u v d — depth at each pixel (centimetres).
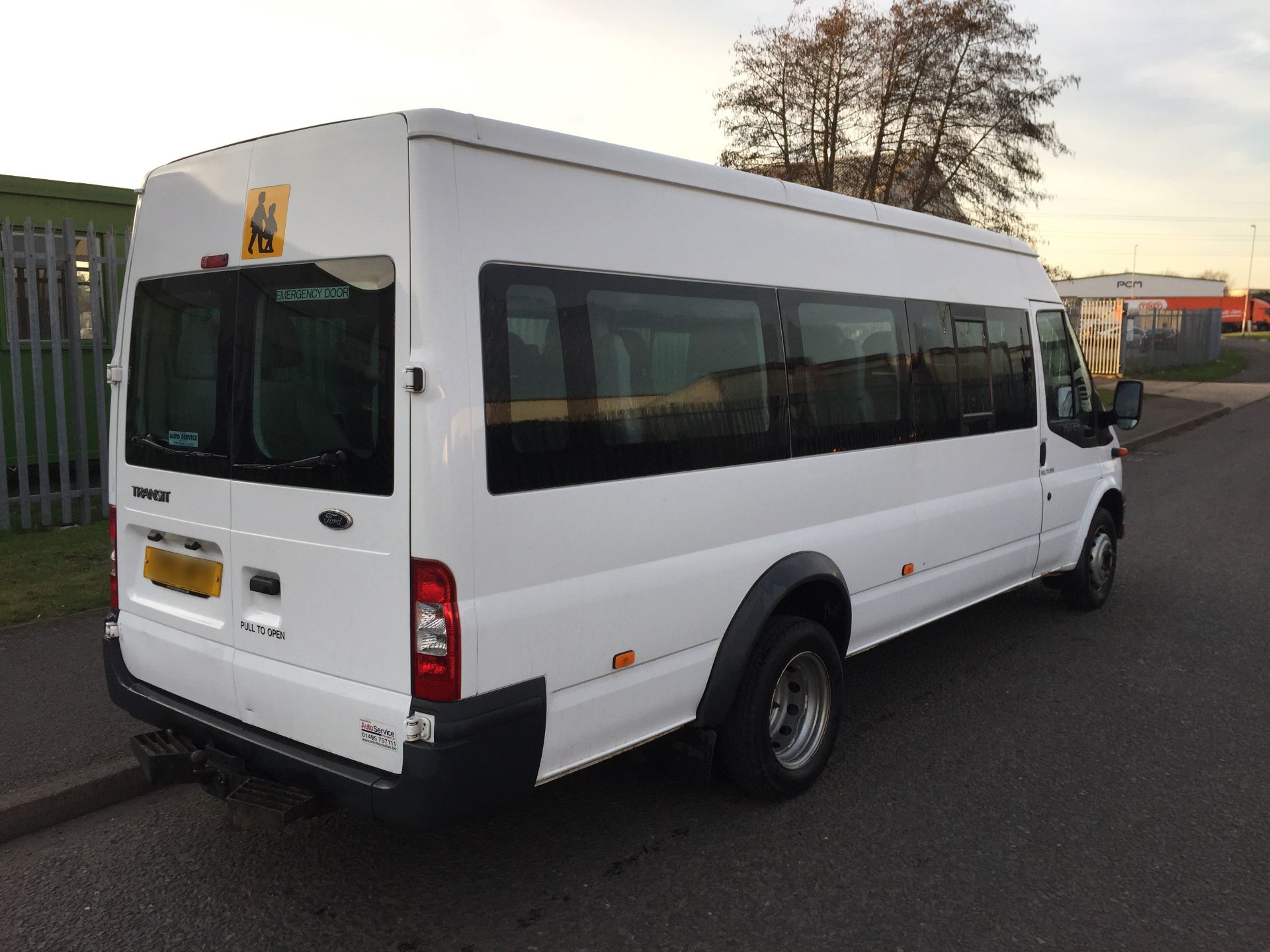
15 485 911
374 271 276
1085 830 372
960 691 523
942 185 2030
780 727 396
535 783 297
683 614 342
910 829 373
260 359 307
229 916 317
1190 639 611
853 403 425
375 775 282
